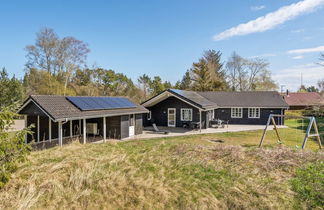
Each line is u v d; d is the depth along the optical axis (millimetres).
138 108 15523
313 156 6301
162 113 20000
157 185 4430
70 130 13641
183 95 18297
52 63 28578
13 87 20078
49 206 3520
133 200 3877
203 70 38094
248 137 13539
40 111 9875
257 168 5586
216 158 6484
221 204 3885
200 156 6672
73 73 31344
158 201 3895
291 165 5703
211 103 20594
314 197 4004
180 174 5172
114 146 7992
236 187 4477
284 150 6992
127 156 6371
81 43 30266
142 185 4336
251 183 4684
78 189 4070
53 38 27922
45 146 10734
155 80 44094
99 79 38969
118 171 4988
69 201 3705
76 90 32875
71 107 10836
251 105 20938
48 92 27422
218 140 12430
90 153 6562
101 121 14148
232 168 5613
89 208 3594
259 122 21094
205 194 4191
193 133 15547
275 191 4305
